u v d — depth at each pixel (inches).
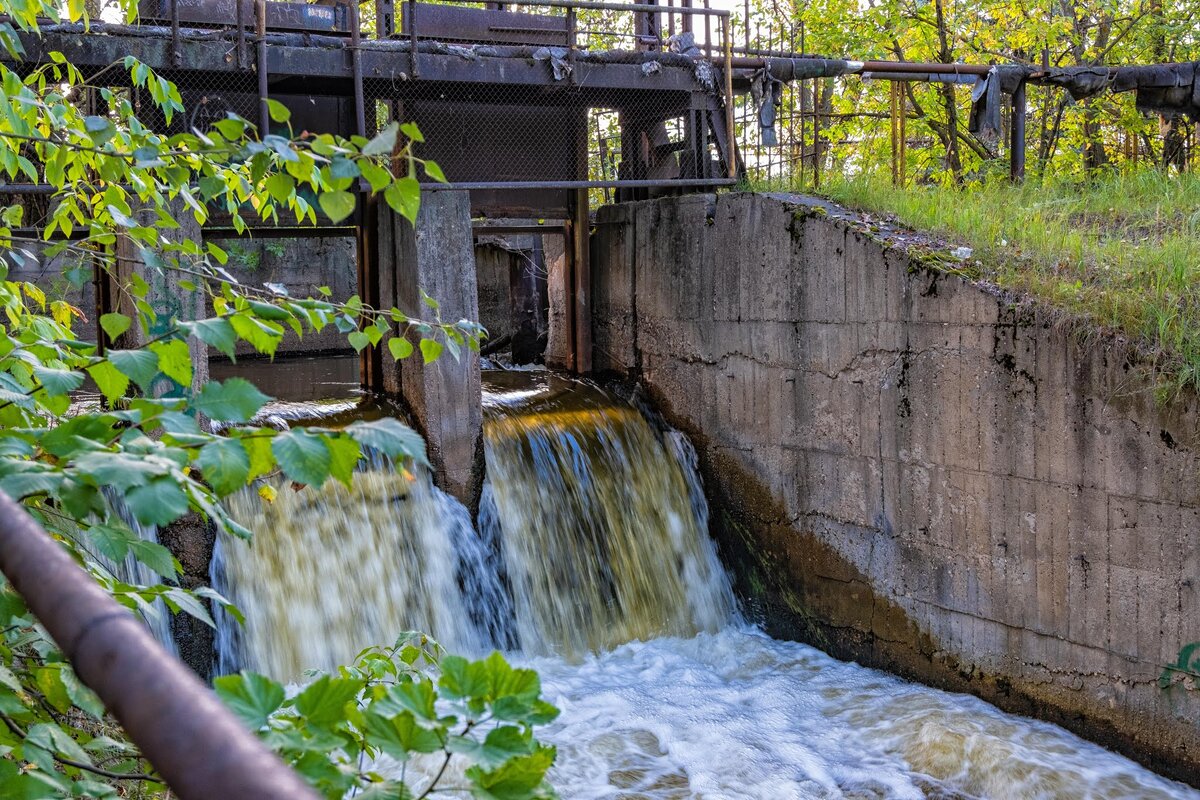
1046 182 518.9
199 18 434.0
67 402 101.0
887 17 734.5
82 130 143.0
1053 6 760.3
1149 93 581.6
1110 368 314.2
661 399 506.9
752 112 574.6
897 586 394.3
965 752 324.2
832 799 309.3
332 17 463.2
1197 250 339.9
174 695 31.4
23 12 137.5
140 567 346.6
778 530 446.0
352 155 91.7
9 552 41.8
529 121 517.3
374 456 405.7
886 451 392.2
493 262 704.4
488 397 493.0
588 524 446.6
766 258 436.8
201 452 71.6
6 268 128.4
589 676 401.1
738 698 380.8
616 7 478.0
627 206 520.4
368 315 116.0
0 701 79.1
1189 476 298.7
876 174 530.9
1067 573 334.6
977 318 351.3
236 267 716.7
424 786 276.1
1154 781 310.3
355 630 382.3
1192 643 302.7
